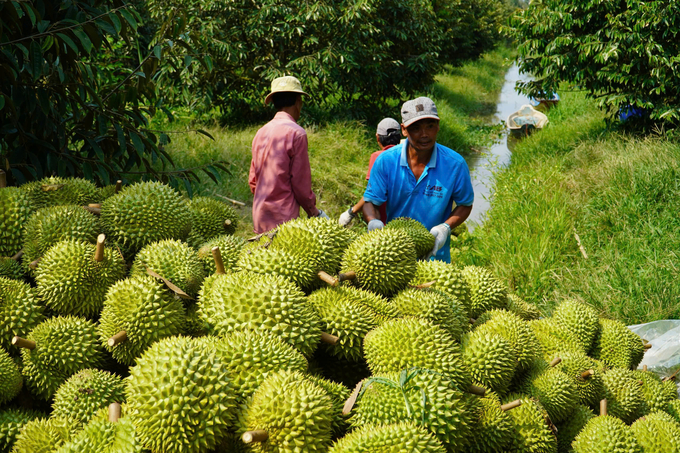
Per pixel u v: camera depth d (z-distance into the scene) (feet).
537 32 32.68
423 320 5.96
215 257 6.22
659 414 7.28
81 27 12.60
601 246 20.35
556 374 7.04
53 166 14.47
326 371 6.27
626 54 29.27
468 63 92.73
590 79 32.30
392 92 44.14
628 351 8.89
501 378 6.23
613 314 15.17
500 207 24.99
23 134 13.67
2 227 6.77
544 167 29.25
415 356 5.57
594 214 22.35
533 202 24.22
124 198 7.03
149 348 4.98
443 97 59.82
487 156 40.57
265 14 34.37
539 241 20.10
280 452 4.58
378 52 38.24
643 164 23.98
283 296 5.75
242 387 5.00
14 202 6.91
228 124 36.99
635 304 15.28
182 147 26.84
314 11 34.55
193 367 4.65
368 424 5.00
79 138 16.76
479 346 6.26
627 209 21.52
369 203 11.86
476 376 6.15
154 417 4.46
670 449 6.70
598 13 30.25
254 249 6.75
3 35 12.66
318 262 6.66
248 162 27.45
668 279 16.55
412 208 11.64
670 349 11.18
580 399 7.53
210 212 8.66
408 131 10.77
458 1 68.18
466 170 11.30
